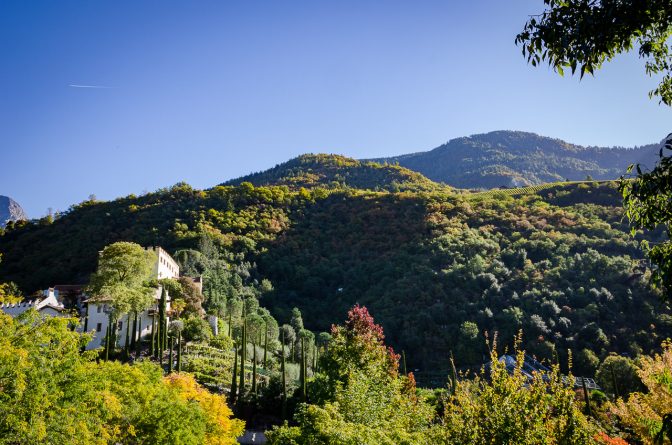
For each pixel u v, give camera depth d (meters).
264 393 52.19
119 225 133.25
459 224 129.62
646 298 78.94
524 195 160.00
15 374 16.92
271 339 89.75
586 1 7.52
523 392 15.08
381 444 16.98
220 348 71.00
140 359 58.06
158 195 159.38
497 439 14.23
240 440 44.50
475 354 80.12
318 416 19.05
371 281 115.44
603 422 24.81
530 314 84.19
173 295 77.62
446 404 18.20
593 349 73.88
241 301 101.25
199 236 125.75
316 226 151.75
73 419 18.66
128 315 63.50
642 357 21.39
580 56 7.73
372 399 25.42
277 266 129.50
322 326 107.94
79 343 21.73
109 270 64.06
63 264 106.06
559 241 109.81
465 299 93.06
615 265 89.56
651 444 19.02
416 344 86.38
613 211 125.38
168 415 26.73
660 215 8.16
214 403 35.88
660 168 7.77
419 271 107.12
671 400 19.02
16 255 113.12
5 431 16.25
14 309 60.22
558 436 14.70
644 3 7.21
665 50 8.96
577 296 84.56
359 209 155.75
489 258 107.56
